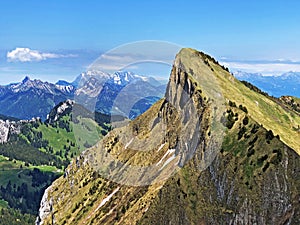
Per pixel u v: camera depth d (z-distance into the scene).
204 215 103.94
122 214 134.88
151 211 113.62
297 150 131.00
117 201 154.50
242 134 111.69
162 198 112.00
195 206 105.06
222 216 101.88
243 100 158.00
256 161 103.75
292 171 99.56
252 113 145.62
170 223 107.81
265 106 171.25
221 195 104.44
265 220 97.06
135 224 116.56
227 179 104.81
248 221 98.50
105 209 159.50
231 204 101.81
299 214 94.19
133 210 125.25
